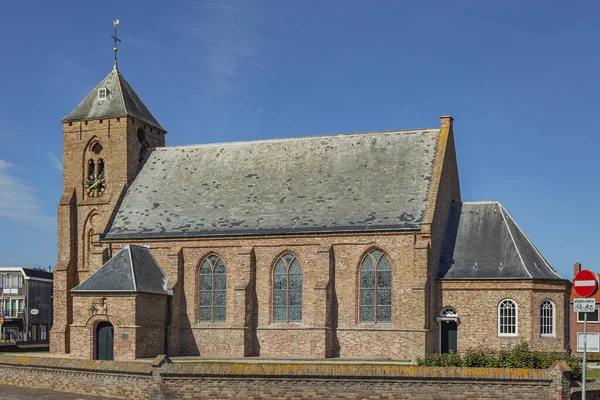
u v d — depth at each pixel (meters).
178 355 59.91
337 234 57.16
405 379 32.06
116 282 56.59
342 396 32.56
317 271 56.94
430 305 54.56
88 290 56.34
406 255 55.19
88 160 69.69
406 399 31.98
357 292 56.50
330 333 56.12
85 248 68.12
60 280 66.50
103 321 56.25
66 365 37.91
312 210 59.97
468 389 31.44
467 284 54.50
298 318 58.22
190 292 61.03
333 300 56.94
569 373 30.72
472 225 58.91
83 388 37.16
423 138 62.41
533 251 56.56
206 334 59.75
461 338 54.34
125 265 58.19
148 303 57.16
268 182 64.06
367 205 58.62
